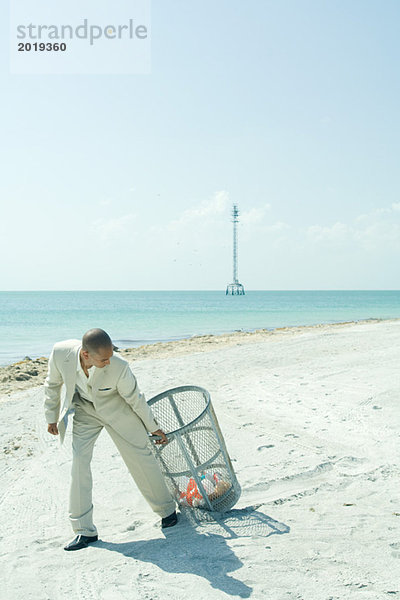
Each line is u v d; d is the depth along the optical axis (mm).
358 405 7387
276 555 3352
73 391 3783
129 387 3795
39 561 3486
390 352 12805
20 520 4359
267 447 5875
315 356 13234
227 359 13609
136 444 3934
